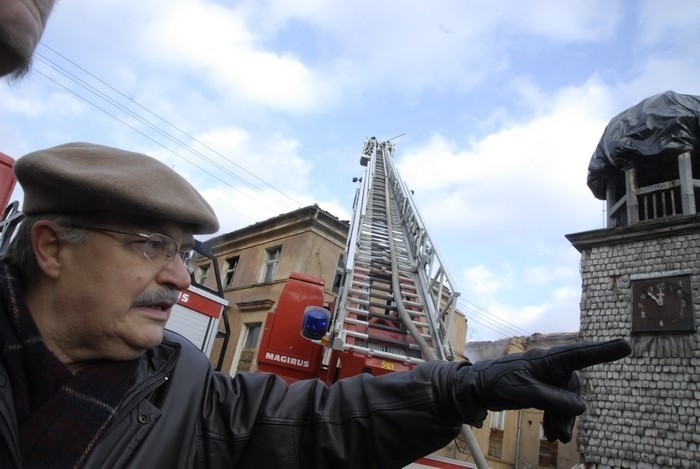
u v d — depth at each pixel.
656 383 10.20
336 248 17.67
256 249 19.00
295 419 1.29
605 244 12.21
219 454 1.19
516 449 23.39
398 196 13.00
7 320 1.00
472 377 1.16
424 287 7.38
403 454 1.23
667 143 11.90
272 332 5.61
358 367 5.22
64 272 1.04
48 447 0.94
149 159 1.16
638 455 9.93
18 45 0.84
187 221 1.10
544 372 1.07
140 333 1.05
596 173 13.80
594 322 11.68
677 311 10.42
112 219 1.04
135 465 1.01
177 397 1.19
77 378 1.01
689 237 10.88
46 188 1.04
